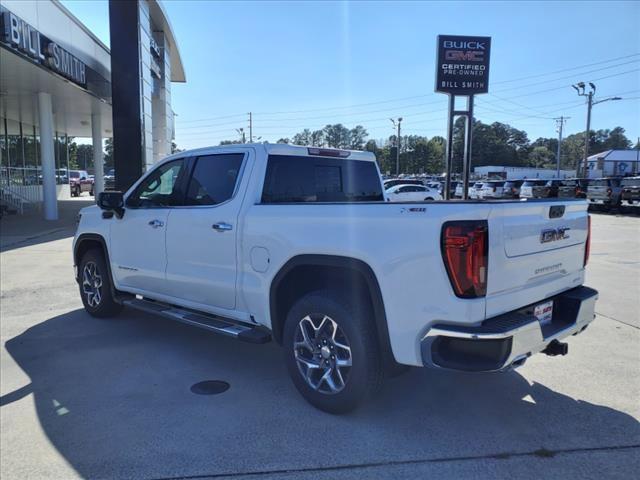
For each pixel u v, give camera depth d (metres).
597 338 5.49
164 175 5.20
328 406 3.70
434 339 3.13
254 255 4.11
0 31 12.56
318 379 3.82
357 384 3.51
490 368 3.01
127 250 5.54
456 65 16.08
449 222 3.06
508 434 3.46
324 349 3.72
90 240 6.21
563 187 30.17
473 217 3.04
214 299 4.55
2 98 21.56
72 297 7.47
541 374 4.51
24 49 13.55
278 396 4.06
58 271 9.48
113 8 15.38
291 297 4.14
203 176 4.78
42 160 19.95
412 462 3.12
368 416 3.72
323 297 3.66
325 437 3.41
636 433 3.47
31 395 4.09
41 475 3.00
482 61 16.16
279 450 3.25
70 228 16.98
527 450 3.25
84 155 78.12
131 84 15.59
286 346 3.95
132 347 5.26
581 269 4.15
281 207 3.93
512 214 3.25
